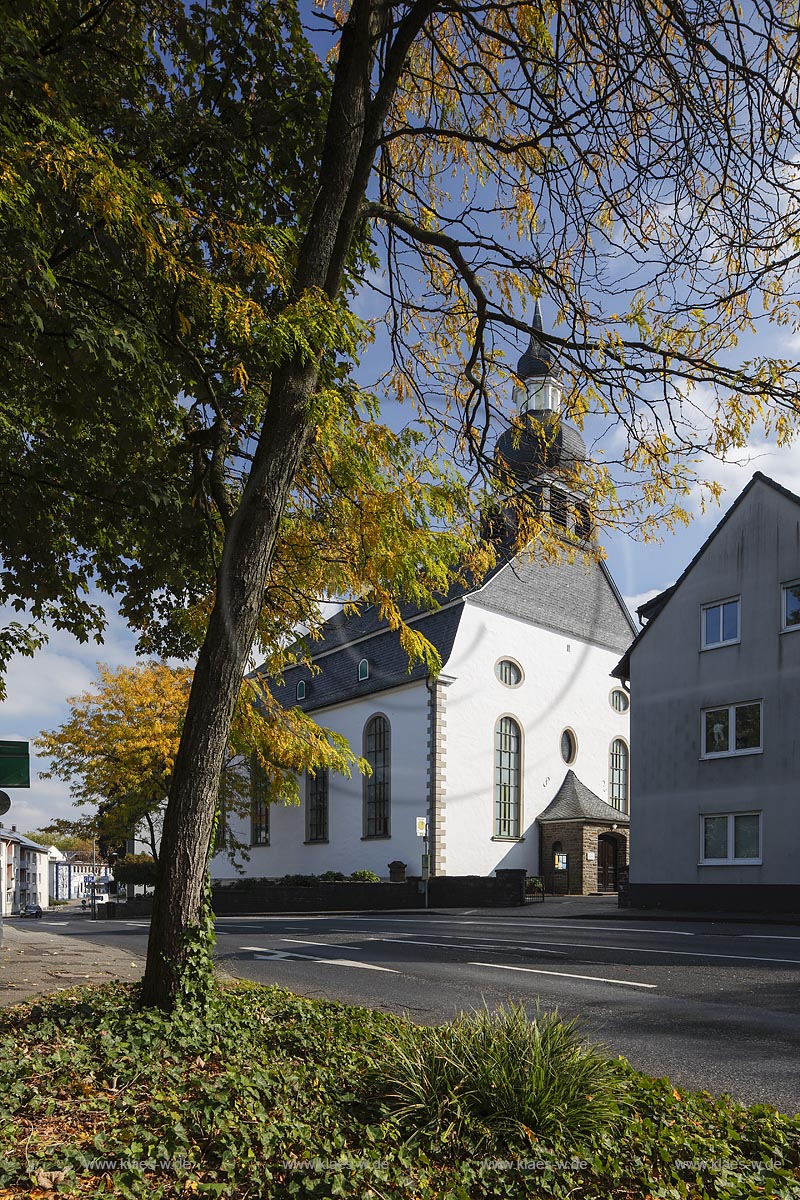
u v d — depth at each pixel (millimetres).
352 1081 4793
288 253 7211
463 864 31422
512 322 7559
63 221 5926
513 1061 4359
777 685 21250
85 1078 4625
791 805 20562
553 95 6766
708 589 23344
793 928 17062
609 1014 7762
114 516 8273
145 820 35344
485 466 7785
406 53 6992
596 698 37250
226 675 6051
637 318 6605
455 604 33062
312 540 7355
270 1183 3570
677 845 23281
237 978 9422
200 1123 4051
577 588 37531
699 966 10977
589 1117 4168
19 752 8617
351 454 6547
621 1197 3602
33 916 59656
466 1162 3812
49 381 6984
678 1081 5594
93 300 6883
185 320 6461
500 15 7410
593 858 33000
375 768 34344
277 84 8125
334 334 6082
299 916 25531
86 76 6934
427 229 8195
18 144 5129
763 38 5805
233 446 8266
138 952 12547
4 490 7934
